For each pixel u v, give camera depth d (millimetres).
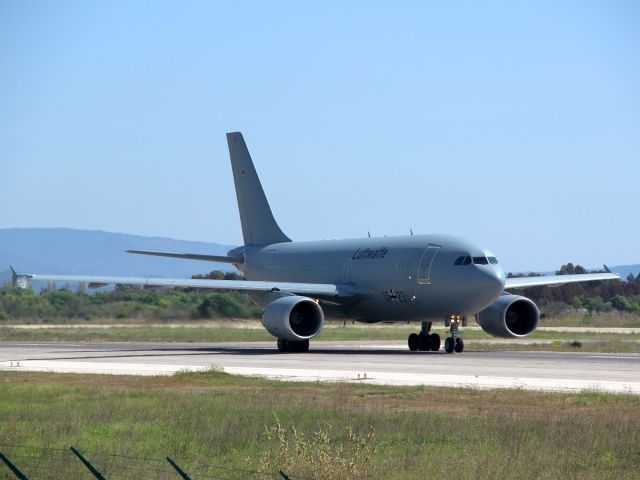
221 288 182875
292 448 70750
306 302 179375
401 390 105750
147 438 77312
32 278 171000
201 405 94688
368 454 67125
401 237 188375
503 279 168250
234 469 65625
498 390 105625
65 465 66688
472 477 61562
